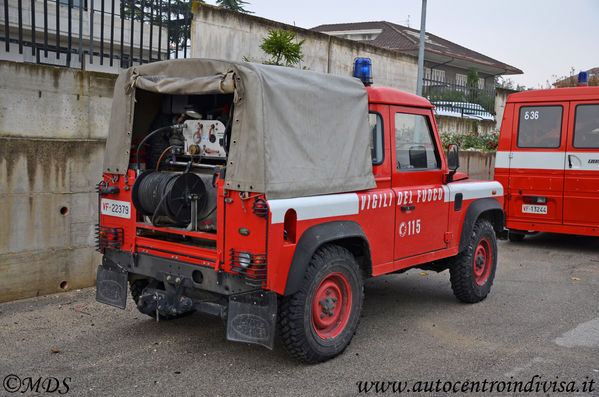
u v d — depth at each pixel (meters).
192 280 4.32
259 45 9.86
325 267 4.38
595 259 9.09
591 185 9.24
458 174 6.51
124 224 4.82
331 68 11.45
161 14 7.31
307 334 4.30
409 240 5.34
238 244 4.01
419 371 4.45
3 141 5.59
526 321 5.78
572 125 9.41
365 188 4.79
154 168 5.12
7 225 5.70
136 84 4.67
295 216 4.11
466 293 6.27
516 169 10.01
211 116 4.95
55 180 6.01
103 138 6.41
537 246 10.27
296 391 4.03
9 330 5.09
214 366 4.46
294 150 4.16
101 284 5.00
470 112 15.97
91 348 4.78
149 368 4.39
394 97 5.29
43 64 6.24
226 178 4.04
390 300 6.55
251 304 4.00
